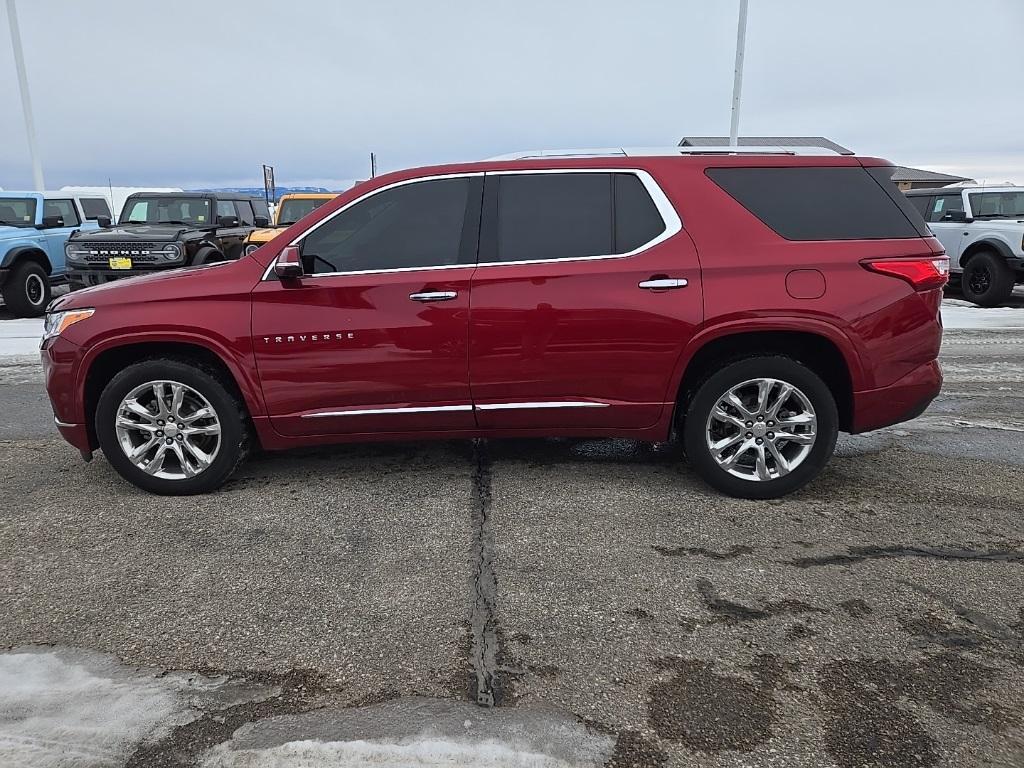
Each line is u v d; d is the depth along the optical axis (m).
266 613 2.73
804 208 3.63
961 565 3.06
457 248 3.67
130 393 3.72
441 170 3.74
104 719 2.15
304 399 3.71
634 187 3.68
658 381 3.65
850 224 3.61
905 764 1.96
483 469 4.25
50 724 2.12
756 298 3.52
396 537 3.36
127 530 3.45
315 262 3.67
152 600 2.82
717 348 3.72
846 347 3.54
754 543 3.27
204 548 3.26
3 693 2.26
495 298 3.60
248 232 12.16
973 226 11.73
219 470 3.82
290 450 4.62
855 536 3.34
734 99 15.57
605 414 3.73
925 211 13.11
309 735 2.07
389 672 2.37
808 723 2.12
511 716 2.15
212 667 2.40
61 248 11.69
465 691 2.27
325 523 3.52
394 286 3.61
